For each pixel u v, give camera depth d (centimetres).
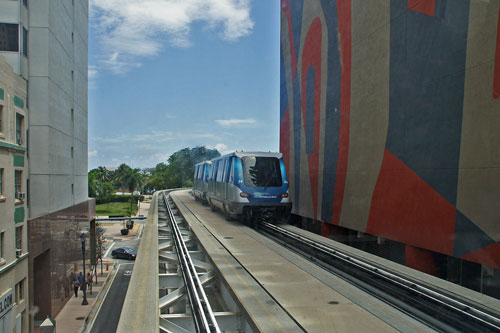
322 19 1766
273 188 1488
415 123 1143
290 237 1185
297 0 2083
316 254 1012
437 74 1061
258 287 689
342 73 1578
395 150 1234
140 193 10000
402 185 1199
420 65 1125
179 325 602
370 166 1375
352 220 1494
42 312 2189
